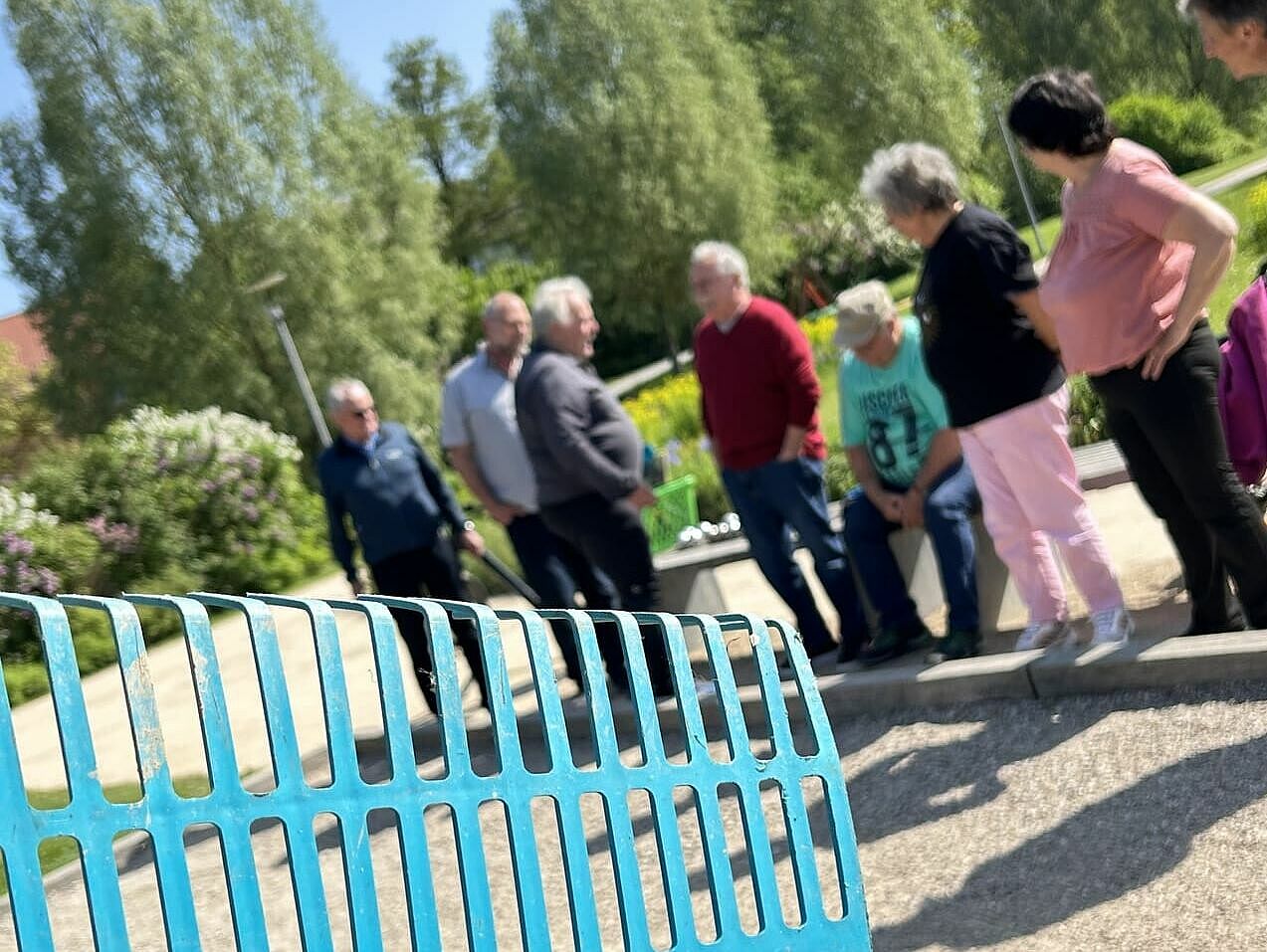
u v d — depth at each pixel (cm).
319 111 3878
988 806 414
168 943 214
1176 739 406
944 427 548
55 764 853
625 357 5891
